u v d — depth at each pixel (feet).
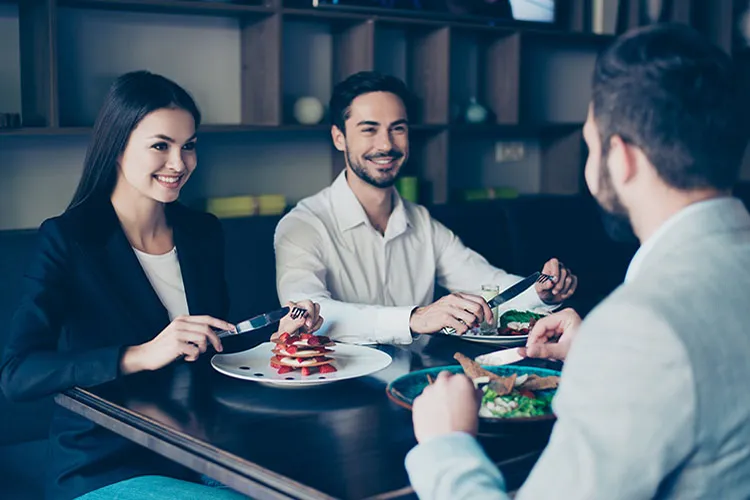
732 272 2.95
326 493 3.49
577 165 12.93
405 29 11.74
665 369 2.76
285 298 7.47
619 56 3.16
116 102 6.03
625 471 2.78
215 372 5.40
